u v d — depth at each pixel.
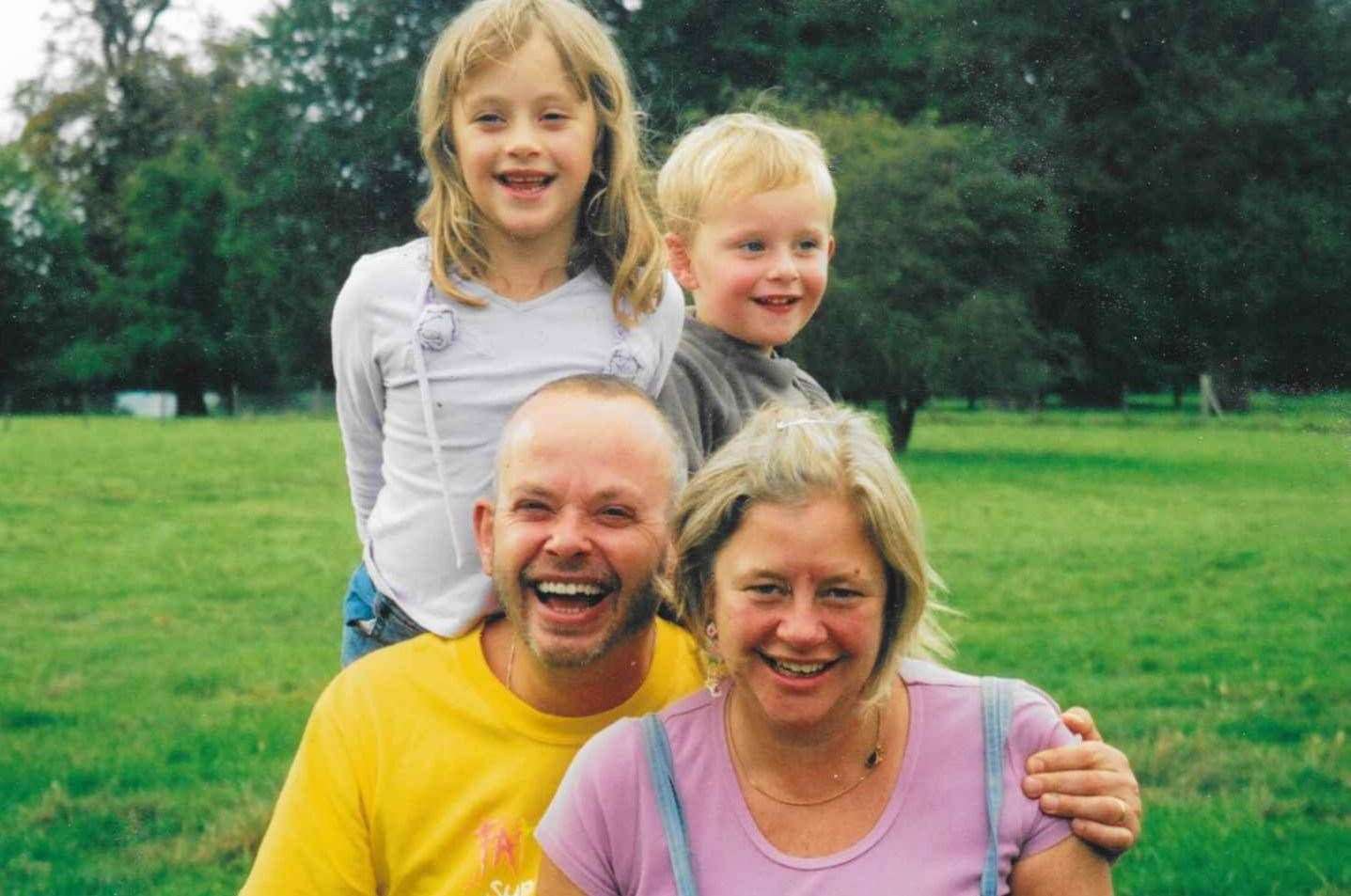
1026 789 2.24
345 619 3.24
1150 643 9.60
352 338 3.11
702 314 3.40
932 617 2.49
